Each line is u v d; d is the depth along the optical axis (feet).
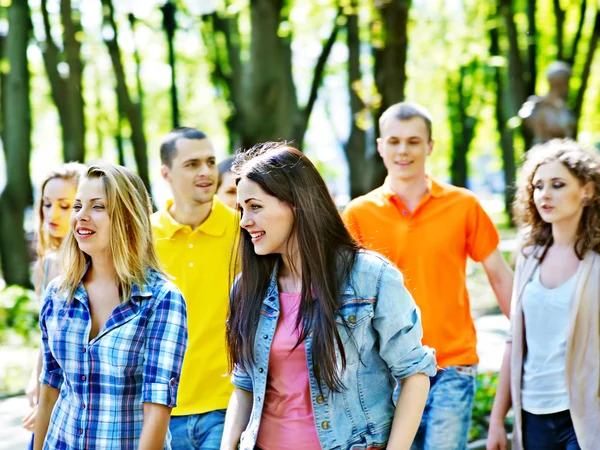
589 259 12.27
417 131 14.67
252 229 9.09
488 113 97.25
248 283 9.41
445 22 65.05
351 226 15.06
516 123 42.80
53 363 10.43
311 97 49.03
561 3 59.36
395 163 14.76
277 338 9.16
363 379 9.05
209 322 13.28
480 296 41.86
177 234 13.67
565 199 12.32
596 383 11.98
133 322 9.71
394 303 9.00
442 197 14.69
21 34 47.70
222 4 53.11
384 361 9.25
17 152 47.85
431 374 9.27
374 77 40.78
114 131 71.05
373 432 9.04
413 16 60.49
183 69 72.69
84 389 9.68
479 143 110.22
